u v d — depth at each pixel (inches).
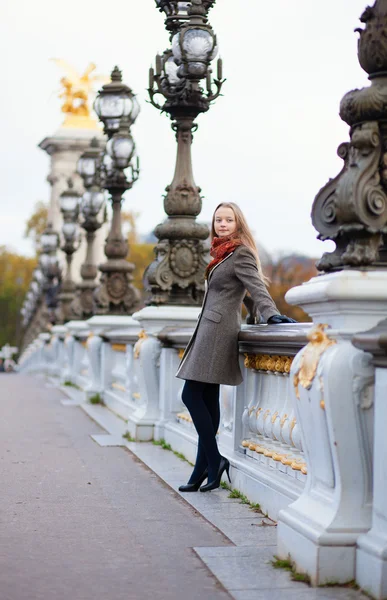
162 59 406.9
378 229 197.0
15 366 2285.9
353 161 201.6
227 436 316.8
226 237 299.9
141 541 239.9
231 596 193.6
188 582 203.8
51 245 1101.7
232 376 296.0
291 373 216.5
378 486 191.9
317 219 211.9
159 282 413.7
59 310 1043.3
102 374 630.5
